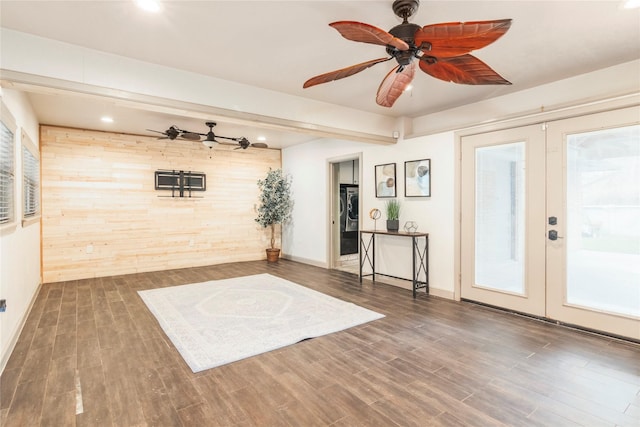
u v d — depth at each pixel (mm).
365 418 1923
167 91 3141
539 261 3547
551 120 3430
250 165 7355
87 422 1889
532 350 2805
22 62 2482
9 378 2369
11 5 2141
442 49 1955
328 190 6430
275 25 2438
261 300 4250
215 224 6895
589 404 2051
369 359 2660
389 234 4645
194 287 4918
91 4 2141
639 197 2918
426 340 3023
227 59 3000
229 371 2477
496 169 3908
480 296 4074
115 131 5715
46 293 4598
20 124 3391
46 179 5199
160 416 1946
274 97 3818
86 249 5543
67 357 2693
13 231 3047
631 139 2949
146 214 6098
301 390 2221
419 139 4723
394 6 2131
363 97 4074
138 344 2945
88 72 2752
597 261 3164
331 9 2225
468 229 4188
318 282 5258
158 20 2352
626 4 2148
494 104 4039
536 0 2115
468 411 1981
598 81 3225
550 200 3453
